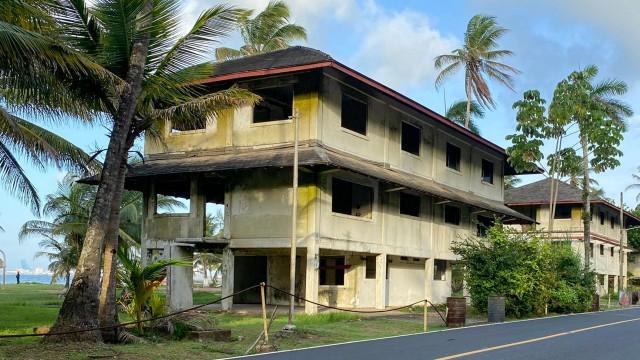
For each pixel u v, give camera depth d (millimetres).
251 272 27969
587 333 17141
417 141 28484
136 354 11453
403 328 18219
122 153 13273
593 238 47531
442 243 29688
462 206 31562
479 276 23953
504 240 24250
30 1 12383
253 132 23016
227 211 23094
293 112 22219
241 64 23766
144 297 13688
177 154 24391
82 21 13281
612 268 53844
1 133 15758
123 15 12992
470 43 45250
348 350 12875
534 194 48375
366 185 24438
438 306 28109
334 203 24250
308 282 21297
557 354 12586
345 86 23375
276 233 22016
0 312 21188
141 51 13461
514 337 15719
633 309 32062
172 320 13906
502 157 36344
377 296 24891
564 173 32188
